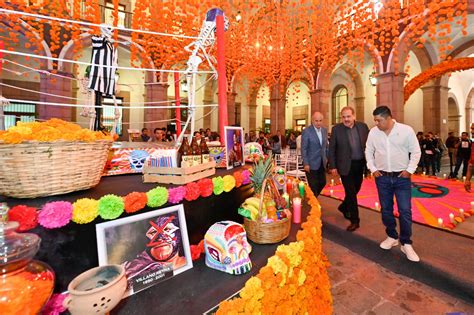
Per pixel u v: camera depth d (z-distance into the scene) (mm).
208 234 1363
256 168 1766
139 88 12195
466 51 10297
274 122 13500
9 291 669
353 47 9242
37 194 1005
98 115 2387
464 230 3268
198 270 1321
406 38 7758
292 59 11438
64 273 981
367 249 3037
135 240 1152
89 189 1295
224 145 2297
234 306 969
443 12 6430
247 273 1283
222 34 2324
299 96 16766
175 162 1461
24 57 9539
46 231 933
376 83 8688
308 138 3838
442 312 2016
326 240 3521
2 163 911
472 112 15969
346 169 3320
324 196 5273
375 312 2025
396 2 7895
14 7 7145
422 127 11305
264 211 1628
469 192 5434
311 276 1622
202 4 8500
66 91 8383
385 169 2729
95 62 2215
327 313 1775
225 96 2357
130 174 1892
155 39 9039
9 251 684
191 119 2307
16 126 983
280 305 1225
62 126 1161
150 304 1042
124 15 10391
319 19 9727
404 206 2641
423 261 2490
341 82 14250
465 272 2268
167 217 1290
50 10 7602
